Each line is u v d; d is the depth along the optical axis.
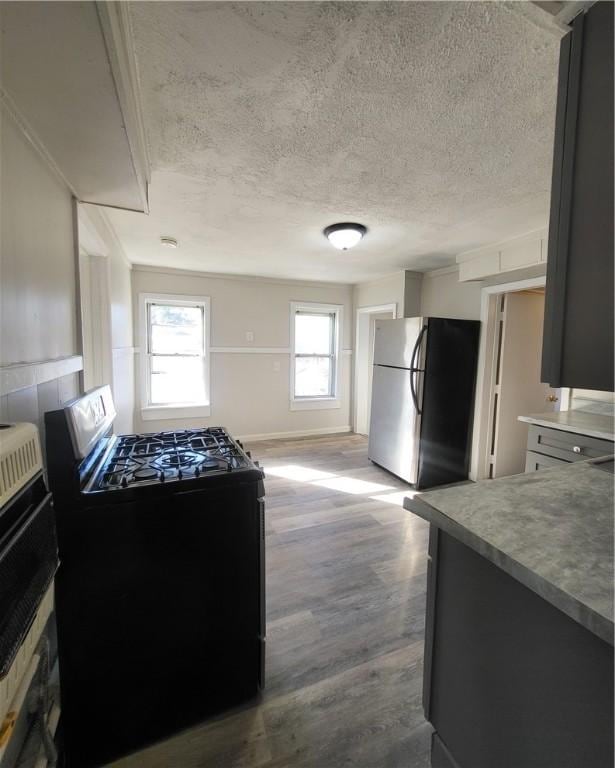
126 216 2.51
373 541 2.49
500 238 2.92
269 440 5.00
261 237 2.98
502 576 0.85
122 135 1.20
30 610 0.73
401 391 3.54
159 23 0.98
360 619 1.79
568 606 0.66
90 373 2.54
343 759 1.20
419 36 1.03
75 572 1.12
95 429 1.33
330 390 5.44
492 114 1.38
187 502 1.23
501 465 3.61
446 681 1.02
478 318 3.65
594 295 0.74
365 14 0.96
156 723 1.25
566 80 0.79
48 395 1.35
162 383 4.47
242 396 4.85
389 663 1.55
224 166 1.79
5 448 0.71
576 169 0.77
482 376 3.54
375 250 3.33
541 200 2.17
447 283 4.01
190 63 1.13
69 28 0.77
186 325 4.53
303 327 5.21
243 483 1.30
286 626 1.74
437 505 1.03
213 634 1.30
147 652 1.22
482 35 1.02
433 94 1.27
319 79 1.20
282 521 2.76
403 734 1.27
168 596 1.23
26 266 1.17
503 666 0.85
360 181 1.95
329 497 3.20
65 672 1.13
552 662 0.75
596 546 0.82
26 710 0.89
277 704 1.37
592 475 1.27
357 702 1.38
